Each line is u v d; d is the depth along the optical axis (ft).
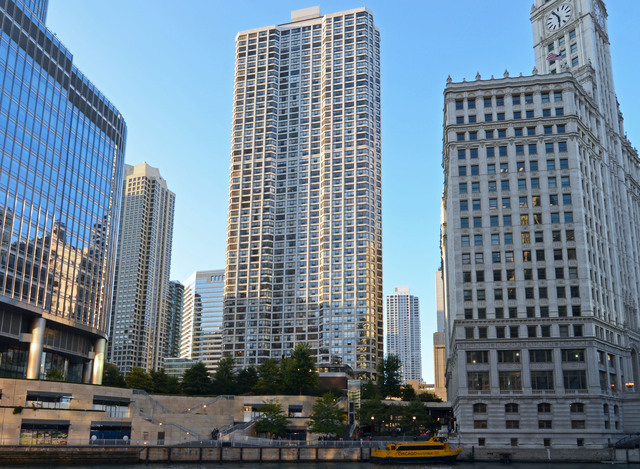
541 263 363.56
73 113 424.05
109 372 544.62
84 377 438.40
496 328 356.38
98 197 456.45
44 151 384.47
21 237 355.56
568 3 485.97
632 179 492.13
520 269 364.79
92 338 444.14
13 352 363.76
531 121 388.98
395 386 559.38
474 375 349.82
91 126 450.71
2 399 291.17
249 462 303.07
